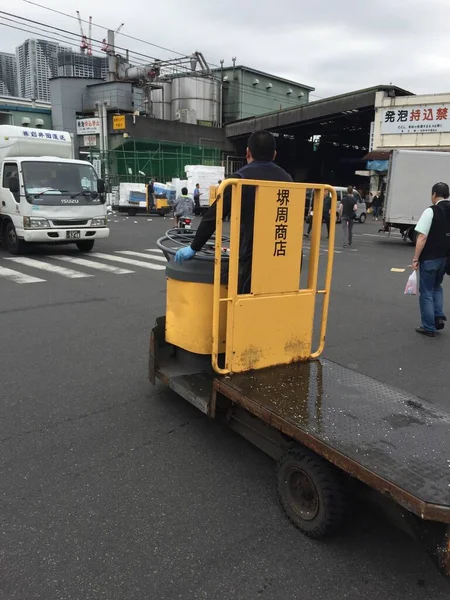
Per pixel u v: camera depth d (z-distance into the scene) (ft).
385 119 97.09
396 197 57.67
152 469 10.69
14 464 10.70
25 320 21.72
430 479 7.38
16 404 13.62
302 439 8.60
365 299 28.19
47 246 46.80
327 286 12.37
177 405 13.82
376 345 19.76
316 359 12.43
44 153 42.65
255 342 11.23
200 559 8.14
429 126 92.32
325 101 121.60
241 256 11.23
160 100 154.61
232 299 10.61
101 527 8.81
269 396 10.01
